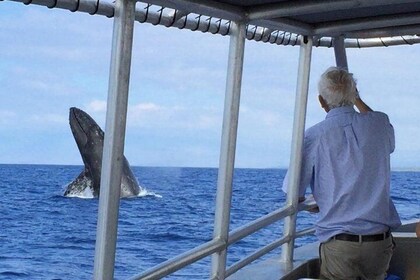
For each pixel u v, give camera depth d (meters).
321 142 3.86
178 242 21.59
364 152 3.81
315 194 3.96
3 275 20.67
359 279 3.90
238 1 3.51
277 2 3.53
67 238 23.33
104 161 2.89
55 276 20.53
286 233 4.56
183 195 38.22
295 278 4.48
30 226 26.53
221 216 3.75
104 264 2.89
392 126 3.98
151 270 3.09
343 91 3.85
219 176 3.79
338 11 4.01
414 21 4.07
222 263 3.79
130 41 2.86
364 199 3.82
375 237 3.83
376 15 4.17
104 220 2.87
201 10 3.32
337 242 3.85
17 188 52.47
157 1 3.04
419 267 4.97
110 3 2.88
